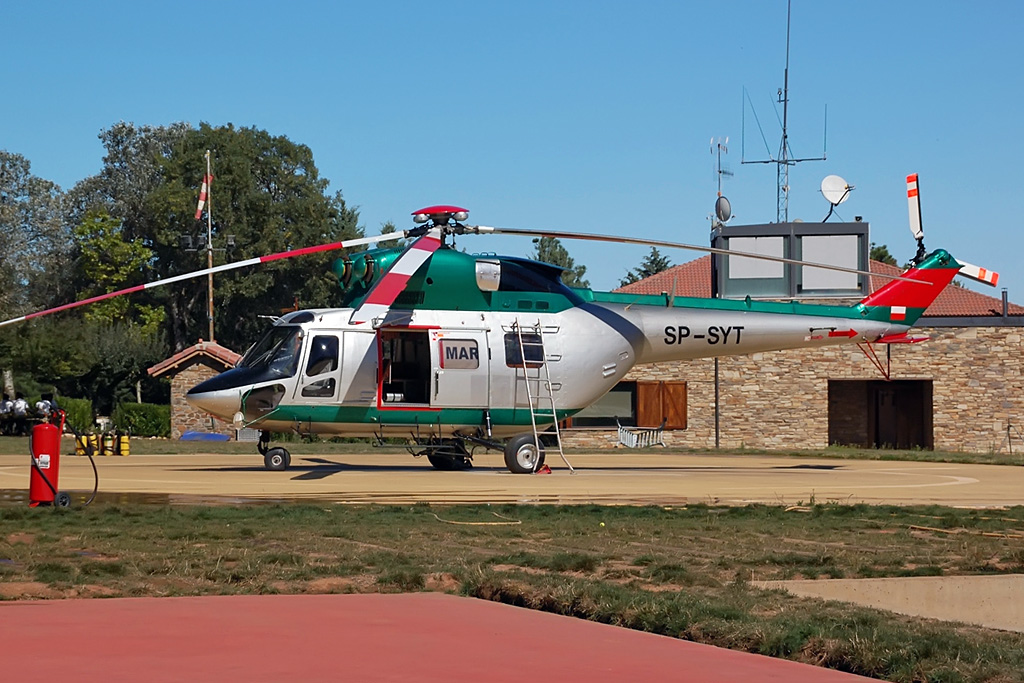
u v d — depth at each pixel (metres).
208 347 44.56
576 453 36.25
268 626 7.39
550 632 7.54
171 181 86.44
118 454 30.70
